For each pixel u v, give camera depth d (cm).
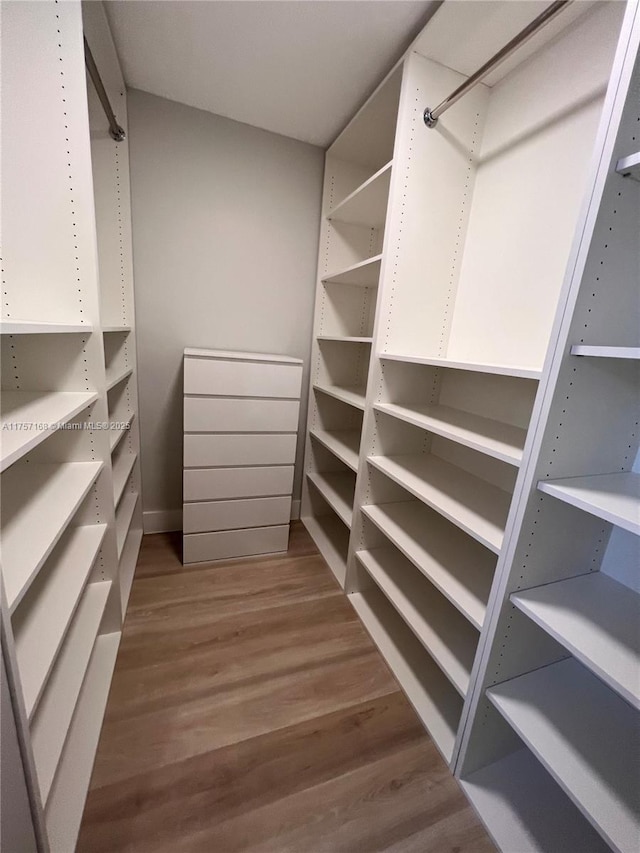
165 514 215
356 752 107
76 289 105
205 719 113
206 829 88
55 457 116
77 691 90
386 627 153
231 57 132
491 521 103
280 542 203
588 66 97
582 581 91
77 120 95
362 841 88
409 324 141
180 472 212
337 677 131
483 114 130
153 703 117
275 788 97
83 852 82
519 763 106
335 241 206
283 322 212
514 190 120
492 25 104
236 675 129
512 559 82
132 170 167
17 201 96
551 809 95
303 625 153
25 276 101
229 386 171
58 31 90
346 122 170
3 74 89
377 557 164
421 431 162
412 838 89
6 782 58
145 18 115
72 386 112
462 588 108
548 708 87
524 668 96
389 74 126
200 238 184
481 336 134
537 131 112
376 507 162
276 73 140
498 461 131
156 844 85
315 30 117
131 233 171
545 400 73
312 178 197
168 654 135
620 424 82
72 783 93
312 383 224
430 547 131
